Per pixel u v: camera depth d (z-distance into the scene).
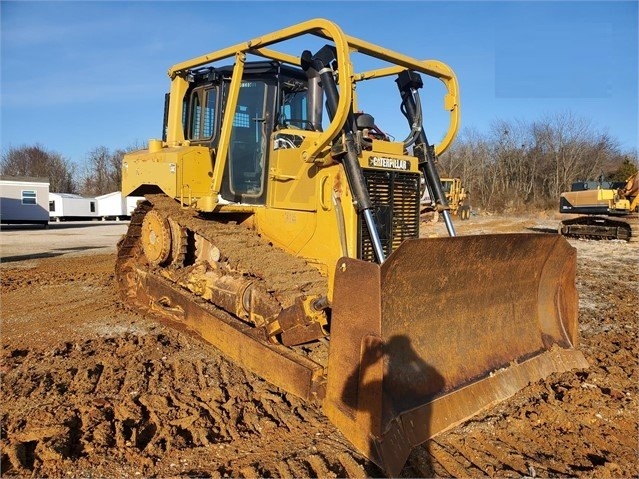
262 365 4.27
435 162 5.20
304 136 4.80
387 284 3.45
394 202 4.64
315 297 3.86
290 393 3.96
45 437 3.63
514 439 3.64
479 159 52.88
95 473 3.21
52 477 3.16
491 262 4.18
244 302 4.88
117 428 3.79
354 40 4.25
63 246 17.00
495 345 4.31
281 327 4.09
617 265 12.55
